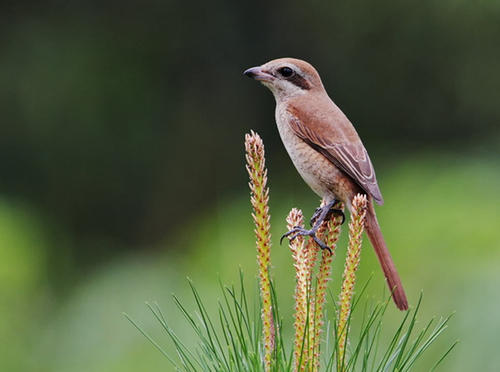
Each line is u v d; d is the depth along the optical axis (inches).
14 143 614.9
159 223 639.1
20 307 459.2
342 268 362.9
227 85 681.6
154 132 647.8
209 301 394.3
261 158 160.1
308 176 282.5
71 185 623.8
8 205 540.4
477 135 581.6
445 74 588.4
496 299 339.6
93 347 412.5
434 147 586.6
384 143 605.0
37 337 445.7
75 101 622.5
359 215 163.3
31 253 495.5
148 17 671.1
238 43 680.4
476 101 583.8
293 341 163.2
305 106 290.7
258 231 160.7
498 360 327.9
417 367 333.7
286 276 347.6
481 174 419.5
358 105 620.1
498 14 559.8
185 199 650.8
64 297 492.7
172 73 671.1
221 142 672.4
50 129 617.0
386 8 590.2
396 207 406.3
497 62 574.6
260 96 685.9
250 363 157.5
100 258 609.3
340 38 618.5
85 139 623.5
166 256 538.6
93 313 427.2
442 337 336.8
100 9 664.4
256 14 670.5
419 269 364.8
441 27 578.9
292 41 655.1
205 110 672.4
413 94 602.9
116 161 632.4
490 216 379.2
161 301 420.8
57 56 634.8
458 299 346.3
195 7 676.7
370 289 353.7
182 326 392.5
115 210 633.0
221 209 454.3
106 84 636.7
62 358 425.1
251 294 391.9
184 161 657.0
